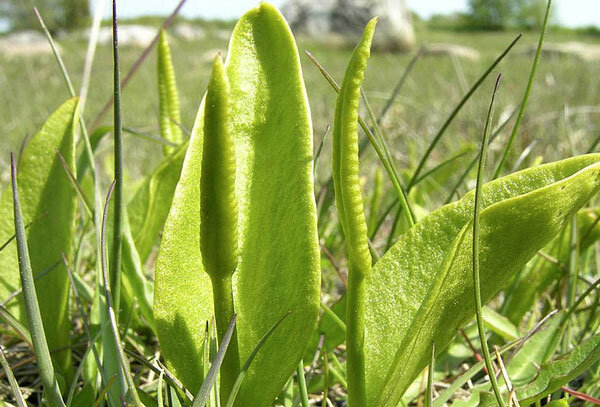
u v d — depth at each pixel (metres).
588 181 0.10
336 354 0.18
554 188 0.10
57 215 0.15
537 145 0.37
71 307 0.20
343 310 0.15
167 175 0.18
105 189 0.32
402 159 0.38
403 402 0.14
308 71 1.34
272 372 0.11
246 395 0.11
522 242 0.10
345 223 0.10
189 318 0.12
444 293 0.10
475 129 0.45
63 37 3.54
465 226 0.09
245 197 0.12
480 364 0.14
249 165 0.12
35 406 0.16
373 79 1.12
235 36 0.12
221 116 0.09
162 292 0.11
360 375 0.10
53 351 0.15
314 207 0.11
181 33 3.63
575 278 0.18
